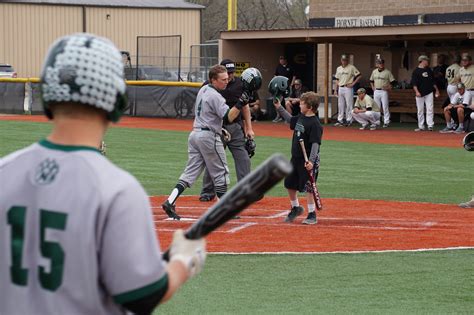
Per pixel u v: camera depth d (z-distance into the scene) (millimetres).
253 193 4977
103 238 4785
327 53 54500
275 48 60188
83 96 4945
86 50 4938
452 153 37469
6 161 5152
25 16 85188
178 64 65000
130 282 4801
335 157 35656
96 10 87375
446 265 15703
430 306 12867
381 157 35812
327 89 54844
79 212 4793
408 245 17594
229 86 22359
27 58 85625
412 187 27266
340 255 16500
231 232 18922
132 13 88250
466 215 21875
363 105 50781
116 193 4816
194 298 13203
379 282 14352
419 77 49344
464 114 47844
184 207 22891
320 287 13977
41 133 44125
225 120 20562
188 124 51969
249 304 12883
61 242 4797
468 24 47938
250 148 22703
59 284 4805
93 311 4848
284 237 18406
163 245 17453
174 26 89812
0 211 5035
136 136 43438
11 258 4965
